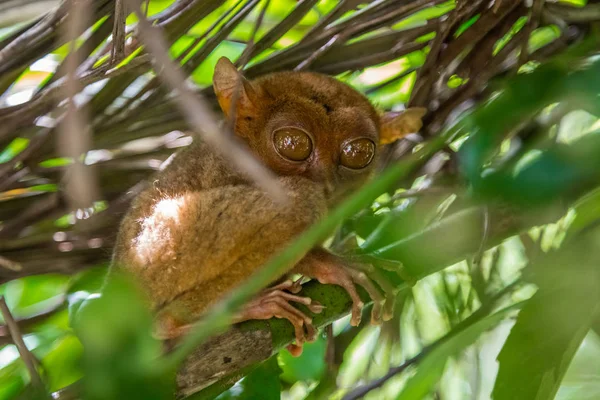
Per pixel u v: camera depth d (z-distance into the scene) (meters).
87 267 5.27
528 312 2.48
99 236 5.27
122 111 5.10
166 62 1.64
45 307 5.54
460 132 2.94
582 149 2.10
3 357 5.30
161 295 3.84
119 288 1.80
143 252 3.89
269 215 3.86
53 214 5.30
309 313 3.67
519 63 4.64
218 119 5.10
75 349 3.57
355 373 5.29
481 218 3.12
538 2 4.64
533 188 2.10
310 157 4.31
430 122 5.07
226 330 3.46
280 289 3.75
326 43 5.23
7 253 5.22
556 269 2.48
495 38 4.96
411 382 2.13
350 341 4.83
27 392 2.99
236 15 4.78
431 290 4.97
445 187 4.44
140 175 5.46
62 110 4.52
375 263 3.79
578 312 2.41
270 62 5.23
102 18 4.41
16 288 5.91
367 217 4.27
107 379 1.75
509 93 2.27
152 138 5.47
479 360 4.71
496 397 2.51
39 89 4.98
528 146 3.33
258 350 3.49
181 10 4.39
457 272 4.96
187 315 3.81
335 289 3.79
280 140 4.29
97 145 5.25
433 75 4.98
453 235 3.13
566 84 2.24
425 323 5.02
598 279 2.41
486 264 4.84
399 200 4.96
